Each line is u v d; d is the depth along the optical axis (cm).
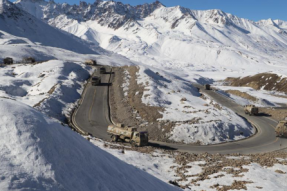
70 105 4647
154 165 2180
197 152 3030
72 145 944
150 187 1183
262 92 9681
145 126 3838
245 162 2178
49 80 5566
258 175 1802
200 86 9731
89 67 7969
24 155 760
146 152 2617
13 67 7081
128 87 5791
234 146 3356
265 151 3134
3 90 4794
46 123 931
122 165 1213
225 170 2003
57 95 4722
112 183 934
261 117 5172
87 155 973
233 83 13838
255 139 3719
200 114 4156
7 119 838
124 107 4597
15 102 988
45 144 830
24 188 654
